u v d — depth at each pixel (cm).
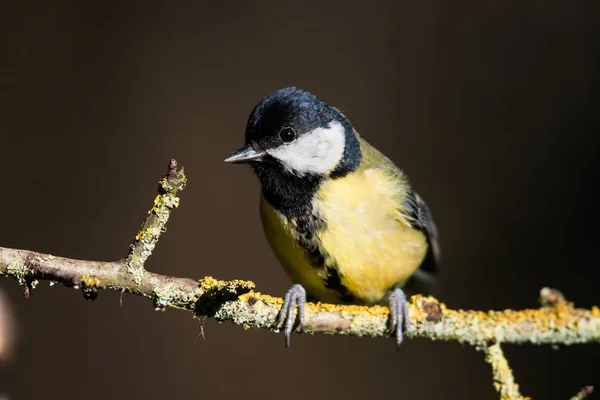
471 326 543
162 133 1159
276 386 1041
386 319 551
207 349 1052
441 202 1117
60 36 1180
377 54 1198
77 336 1030
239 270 1107
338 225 649
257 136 660
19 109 1145
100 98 1166
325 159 654
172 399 1021
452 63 1172
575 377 981
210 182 1141
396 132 1160
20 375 990
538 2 1157
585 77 1128
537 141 1121
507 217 1099
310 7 1227
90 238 1095
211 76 1192
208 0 1220
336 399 1036
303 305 547
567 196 1090
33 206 1103
